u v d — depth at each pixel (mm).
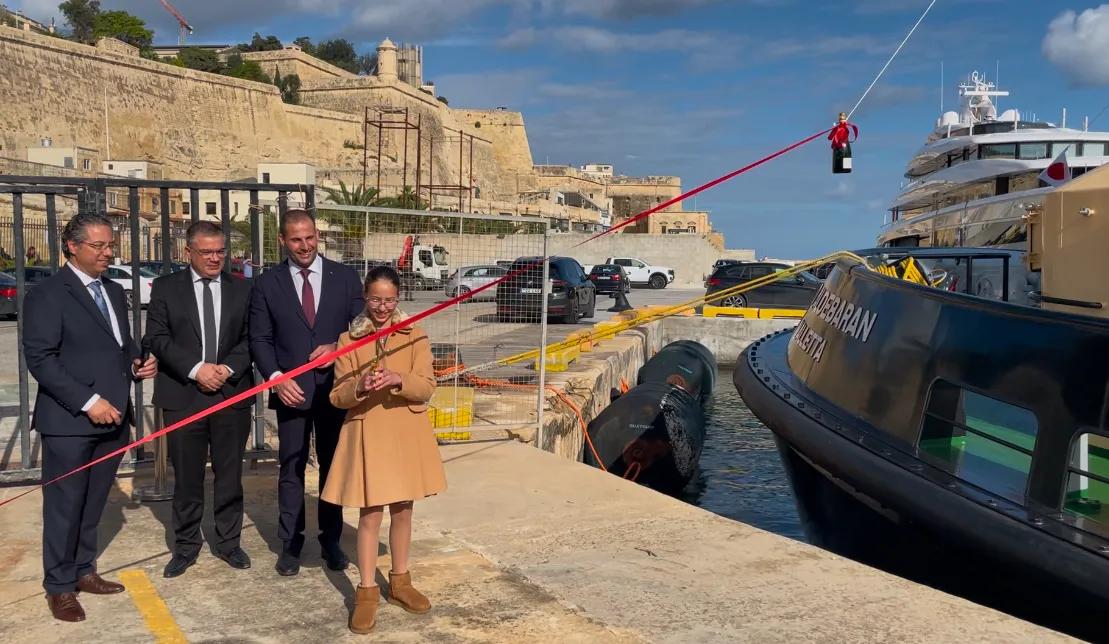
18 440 8906
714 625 4512
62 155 54719
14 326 22844
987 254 9320
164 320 5230
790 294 29406
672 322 28875
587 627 4496
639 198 119125
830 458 6922
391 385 4312
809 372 8539
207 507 6551
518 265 9250
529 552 5645
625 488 7176
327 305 5426
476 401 11414
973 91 35812
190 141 75875
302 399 5109
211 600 4859
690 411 13109
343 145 88750
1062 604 5066
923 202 35094
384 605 4777
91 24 113562
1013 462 6266
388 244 8352
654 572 5273
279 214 7457
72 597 4645
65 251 4844
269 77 98188
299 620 4594
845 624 4531
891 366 6871
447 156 96000
